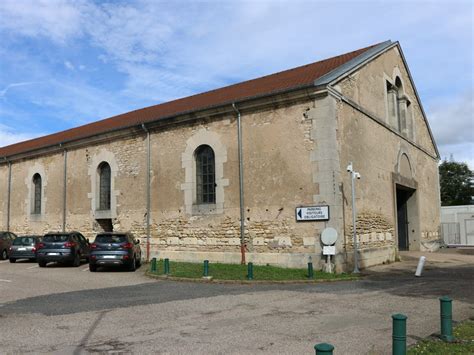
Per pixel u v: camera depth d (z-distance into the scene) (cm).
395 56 2134
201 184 1719
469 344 573
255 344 599
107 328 695
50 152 2320
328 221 1388
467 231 3097
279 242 1473
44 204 2330
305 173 1445
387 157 1889
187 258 1688
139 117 2170
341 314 789
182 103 2186
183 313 808
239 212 1576
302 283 1201
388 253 1752
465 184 5734
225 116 1647
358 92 1658
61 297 998
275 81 1820
